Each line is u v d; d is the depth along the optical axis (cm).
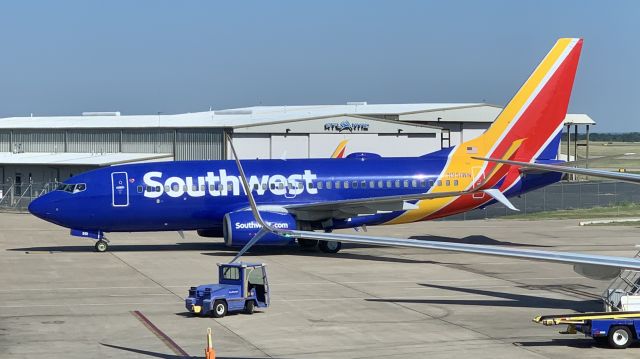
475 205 6356
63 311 3897
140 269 5162
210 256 5747
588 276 3700
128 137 10806
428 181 6244
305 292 4394
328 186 6103
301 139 10219
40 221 8556
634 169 19950
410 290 4469
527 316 3797
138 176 5856
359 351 3150
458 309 3959
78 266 5291
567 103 6425
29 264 5388
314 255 5856
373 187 6178
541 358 3048
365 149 10506
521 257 2936
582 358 3052
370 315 3816
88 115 13525
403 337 3375
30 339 3344
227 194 5922
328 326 3581
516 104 6372
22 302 4116
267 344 3266
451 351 3147
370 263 5481
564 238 6950
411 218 6266
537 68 6378
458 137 12019
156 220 5881
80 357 3064
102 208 5778
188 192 5872
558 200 11231
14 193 10975
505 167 5666
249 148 9994
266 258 5684
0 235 7194
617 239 6875
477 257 5806
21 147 11994
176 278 4828
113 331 3488
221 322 3666
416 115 11750
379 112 11831
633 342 3244
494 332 3472
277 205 5975
